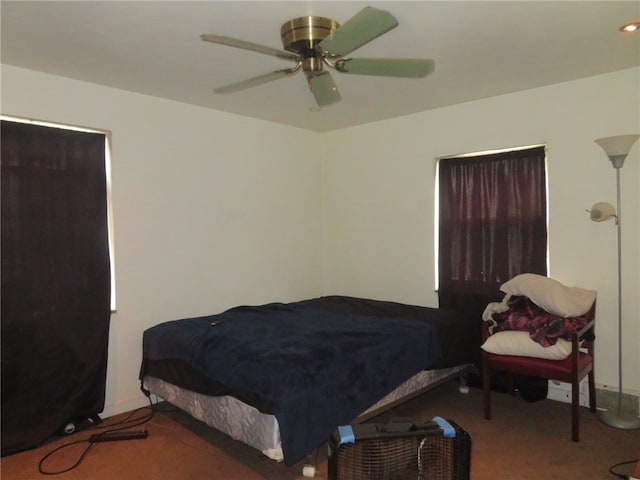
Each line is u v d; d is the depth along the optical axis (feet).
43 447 9.37
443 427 5.63
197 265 12.56
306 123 14.82
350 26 6.06
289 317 11.71
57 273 9.90
